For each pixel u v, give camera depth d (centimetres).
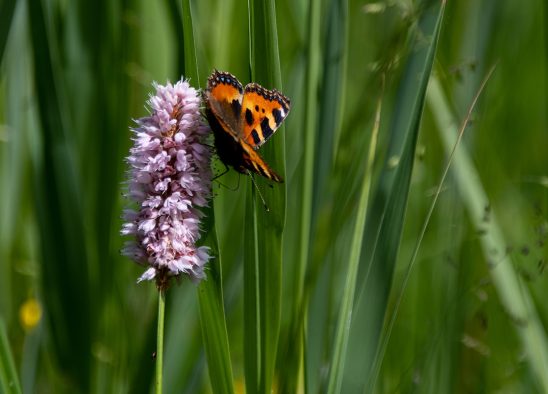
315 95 70
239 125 67
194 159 66
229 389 68
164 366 70
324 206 72
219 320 67
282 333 73
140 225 65
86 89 74
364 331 67
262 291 68
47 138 72
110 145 74
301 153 70
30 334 74
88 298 72
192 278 66
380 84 72
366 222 68
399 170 67
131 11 74
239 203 73
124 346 74
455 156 73
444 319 72
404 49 70
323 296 70
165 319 70
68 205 72
